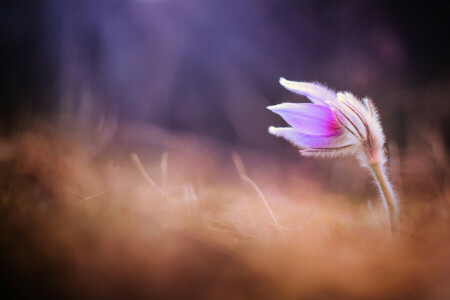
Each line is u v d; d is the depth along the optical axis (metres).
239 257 0.40
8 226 0.41
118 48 0.89
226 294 0.39
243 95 0.87
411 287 0.39
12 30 0.85
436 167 0.50
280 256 0.41
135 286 0.39
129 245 0.40
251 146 0.80
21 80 0.77
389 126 0.67
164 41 0.93
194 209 0.45
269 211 0.45
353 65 0.77
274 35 0.88
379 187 0.43
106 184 0.47
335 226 0.44
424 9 0.74
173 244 0.41
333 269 0.40
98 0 0.90
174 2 0.94
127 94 0.88
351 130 0.43
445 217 0.43
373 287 0.39
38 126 0.52
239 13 0.91
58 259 0.40
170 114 0.89
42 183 0.44
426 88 0.67
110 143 0.66
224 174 0.63
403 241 0.42
